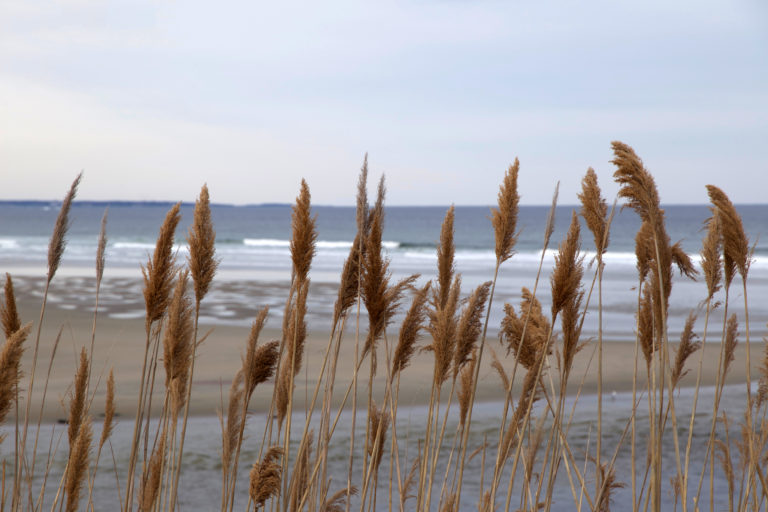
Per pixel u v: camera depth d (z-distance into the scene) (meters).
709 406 11.86
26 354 15.39
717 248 3.36
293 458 8.16
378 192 3.43
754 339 19.12
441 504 4.00
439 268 3.62
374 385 13.23
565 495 7.31
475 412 11.32
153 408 11.16
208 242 3.27
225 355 16.25
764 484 3.63
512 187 3.33
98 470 7.93
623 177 3.10
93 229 111.44
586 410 11.77
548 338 3.44
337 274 37.28
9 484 4.46
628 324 22.11
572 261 3.33
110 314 22.39
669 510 6.79
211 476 8.03
